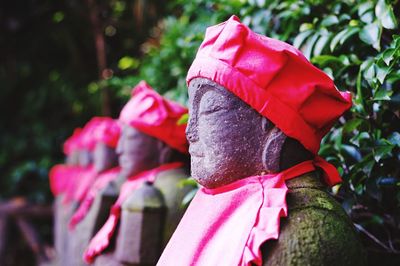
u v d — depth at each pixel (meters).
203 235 1.32
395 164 1.65
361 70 1.63
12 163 5.68
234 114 1.31
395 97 1.60
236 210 1.30
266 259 1.19
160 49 3.42
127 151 2.14
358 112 1.68
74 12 5.21
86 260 2.16
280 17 2.07
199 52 1.40
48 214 4.94
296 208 1.24
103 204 2.36
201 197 1.41
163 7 4.29
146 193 1.96
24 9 5.59
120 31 4.89
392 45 1.54
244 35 1.31
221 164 1.32
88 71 5.50
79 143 3.75
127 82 3.55
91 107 5.42
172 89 3.10
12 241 5.16
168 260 1.38
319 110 1.32
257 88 1.29
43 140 5.57
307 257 1.18
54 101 5.63
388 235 1.77
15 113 5.87
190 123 1.40
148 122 2.08
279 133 1.30
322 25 1.83
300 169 1.32
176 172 2.08
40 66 5.82
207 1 2.72
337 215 1.26
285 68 1.30
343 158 1.74
